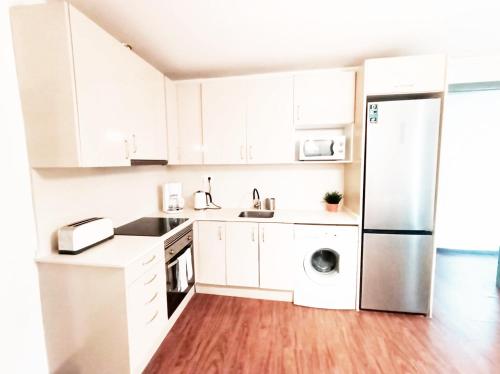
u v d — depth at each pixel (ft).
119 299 4.54
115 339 4.65
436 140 6.41
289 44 6.63
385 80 6.53
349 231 7.15
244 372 5.20
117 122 5.42
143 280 5.08
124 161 5.70
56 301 4.74
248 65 8.02
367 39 6.41
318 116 7.80
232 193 9.73
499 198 10.80
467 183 10.89
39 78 4.28
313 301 7.53
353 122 7.64
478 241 11.19
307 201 9.27
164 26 5.69
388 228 6.86
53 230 4.97
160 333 5.86
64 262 4.55
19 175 4.35
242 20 5.47
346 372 5.16
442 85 6.34
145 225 7.15
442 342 5.97
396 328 6.50
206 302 7.88
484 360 5.42
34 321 4.66
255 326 6.68
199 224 8.07
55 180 5.01
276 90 7.98
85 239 5.04
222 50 6.93
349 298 7.33
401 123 6.49
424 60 6.35
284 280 7.72
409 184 6.63
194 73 8.68
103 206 6.45
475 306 7.43
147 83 6.73
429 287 6.84
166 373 5.19
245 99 8.20
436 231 6.63
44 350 4.86
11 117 4.22
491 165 10.63
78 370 4.85
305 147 7.89
